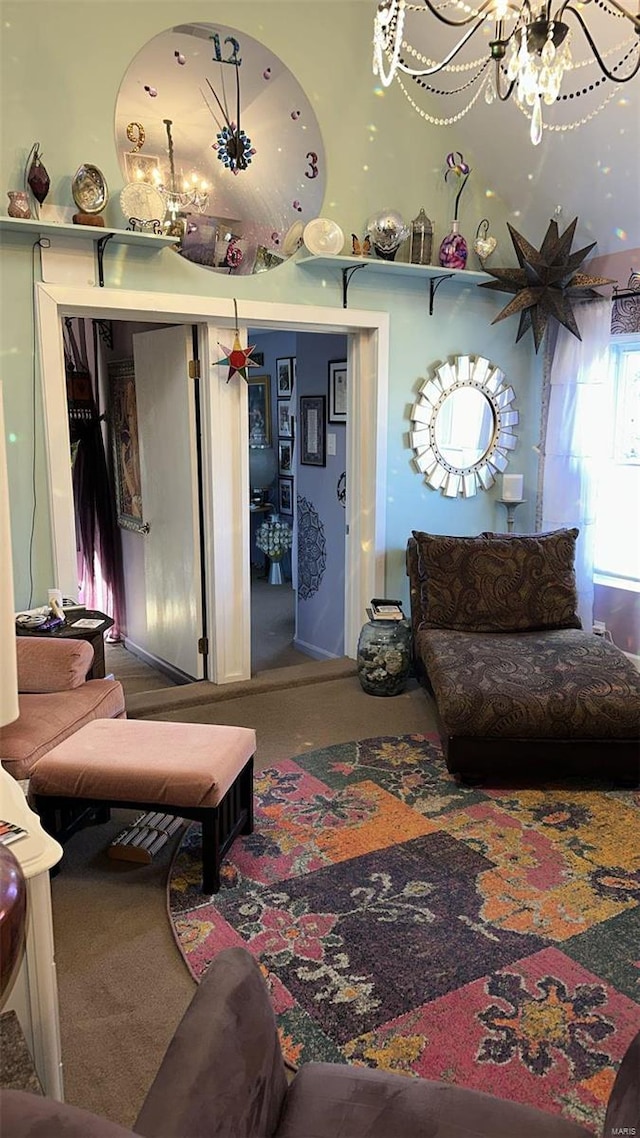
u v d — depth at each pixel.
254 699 4.20
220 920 2.35
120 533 5.55
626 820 2.95
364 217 4.29
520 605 3.98
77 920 2.36
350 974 2.12
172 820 2.86
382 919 2.36
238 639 4.36
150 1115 0.99
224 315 3.91
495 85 2.21
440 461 4.72
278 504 8.44
